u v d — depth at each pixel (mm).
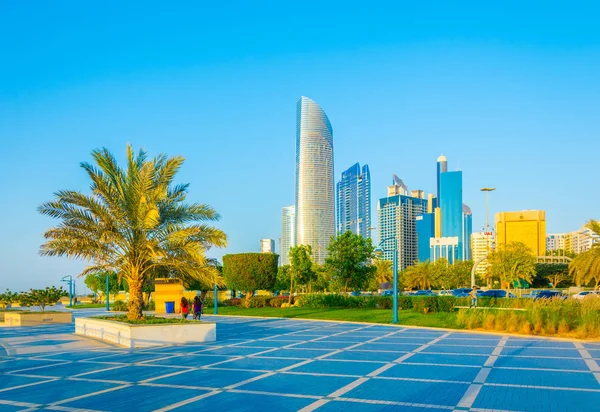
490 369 14062
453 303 36000
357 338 22578
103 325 22812
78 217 22062
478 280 97938
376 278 90188
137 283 22938
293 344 20547
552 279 84312
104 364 15703
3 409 10086
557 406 9898
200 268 22812
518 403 10156
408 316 33281
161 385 12266
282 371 14102
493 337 22594
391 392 11266
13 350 19406
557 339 21641
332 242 49969
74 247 21625
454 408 9812
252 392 11398
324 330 26719
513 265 60125
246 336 23922
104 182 22312
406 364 15109
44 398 10984
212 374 13711
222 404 10305
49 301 45625
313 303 46750
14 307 64312
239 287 47969
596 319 23641
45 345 20969
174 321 22031
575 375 13078
